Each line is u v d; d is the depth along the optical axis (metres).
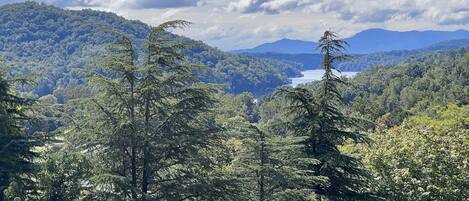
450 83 89.44
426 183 15.51
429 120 42.47
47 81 137.75
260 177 13.35
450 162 15.99
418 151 16.47
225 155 13.45
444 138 18.23
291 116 15.29
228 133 12.56
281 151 13.36
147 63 12.00
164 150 12.00
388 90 97.44
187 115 11.80
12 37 199.88
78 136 11.52
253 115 80.50
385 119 54.94
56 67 166.12
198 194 12.09
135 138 11.47
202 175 12.40
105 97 11.61
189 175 12.23
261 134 13.36
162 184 12.03
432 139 17.50
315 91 15.12
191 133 11.91
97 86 11.62
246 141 13.02
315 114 14.86
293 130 15.08
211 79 158.75
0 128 11.74
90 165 11.55
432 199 15.26
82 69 11.53
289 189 13.20
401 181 15.41
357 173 14.91
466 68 95.50
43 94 131.12
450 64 105.69
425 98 81.88
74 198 11.23
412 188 15.31
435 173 15.67
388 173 15.94
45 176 11.32
